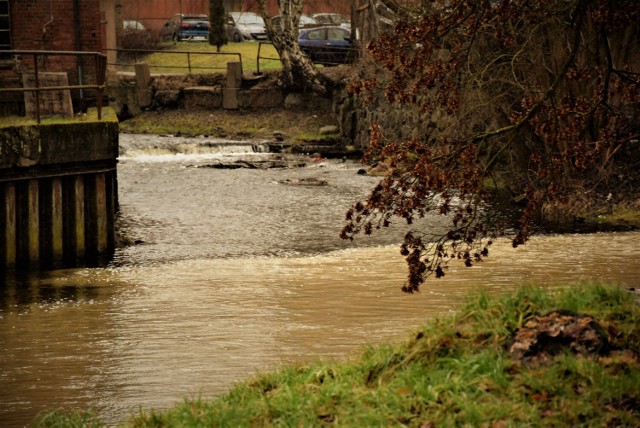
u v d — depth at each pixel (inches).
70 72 1354.6
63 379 483.8
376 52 540.1
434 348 355.6
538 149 1066.7
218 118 2043.6
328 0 2571.4
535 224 992.2
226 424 327.3
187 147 1770.4
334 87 1977.1
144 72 2096.5
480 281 697.0
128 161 1630.2
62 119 895.7
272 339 546.6
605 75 605.9
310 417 320.2
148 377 482.3
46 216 805.9
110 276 776.9
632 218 991.6
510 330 352.5
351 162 1646.2
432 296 652.1
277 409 332.2
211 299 673.6
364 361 378.6
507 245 869.8
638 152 1064.2
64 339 570.3
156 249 904.3
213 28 2429.9
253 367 489.1
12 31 1338.6
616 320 354.9
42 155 783.1
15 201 781.9
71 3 1346.0
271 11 2962.6
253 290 701.3
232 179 1403.8
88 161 824.3
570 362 325.4
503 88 1048.2
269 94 2076.8
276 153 1780.3
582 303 366.6
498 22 582.9
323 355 502.3
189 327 589.9
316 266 799.7
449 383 324.8
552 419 298.7
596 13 563.5
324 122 1980.8
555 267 752.3
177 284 735.7
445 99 567.8
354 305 634.8
